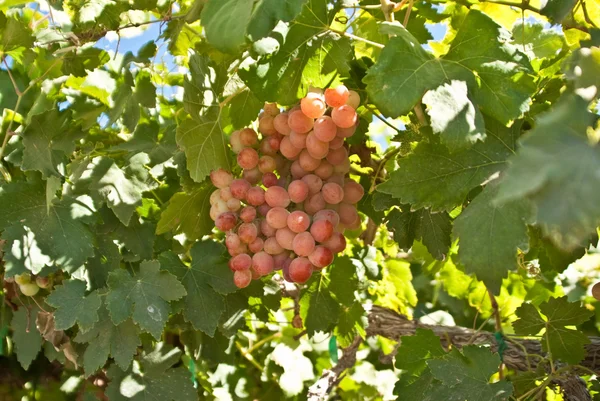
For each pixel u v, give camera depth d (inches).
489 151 32.2
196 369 51.9
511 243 30.3
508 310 53.7
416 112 33.4
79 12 41.4
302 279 33.9
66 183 40.2
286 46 33.4
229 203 36.1
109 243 40.4
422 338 39.4
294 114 33.7
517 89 31.2
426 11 41.3
